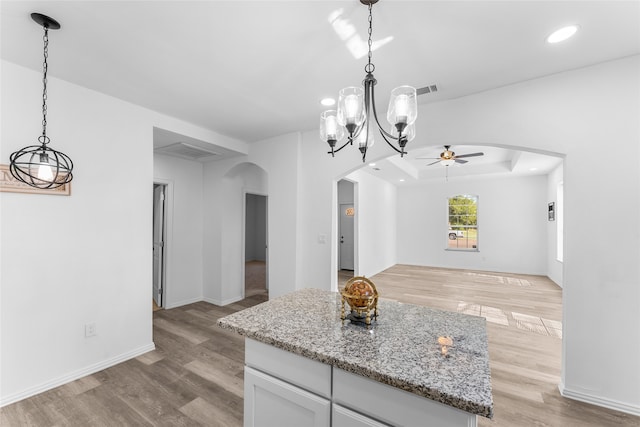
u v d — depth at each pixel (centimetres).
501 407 204
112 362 261
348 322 153
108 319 259
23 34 178
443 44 188
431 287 564
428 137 276
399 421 104
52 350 226
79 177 243
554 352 288
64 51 196
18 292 210
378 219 722
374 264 695
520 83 237
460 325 149
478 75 226
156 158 414
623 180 200
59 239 231
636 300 195
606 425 185
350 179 573
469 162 654
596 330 205
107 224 260
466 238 777
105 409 201
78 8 155
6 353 205
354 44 189
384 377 102
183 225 449
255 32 177
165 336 328
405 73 224
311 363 126
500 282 605
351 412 115
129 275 275
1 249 203
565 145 218
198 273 470
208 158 444
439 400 91
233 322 153
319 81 240
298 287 367
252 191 512
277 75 230
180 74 228
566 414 196
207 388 228
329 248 351
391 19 165
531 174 673
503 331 342
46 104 226
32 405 204
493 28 172
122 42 187
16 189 209
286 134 379
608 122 205
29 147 205
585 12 157
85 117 248
